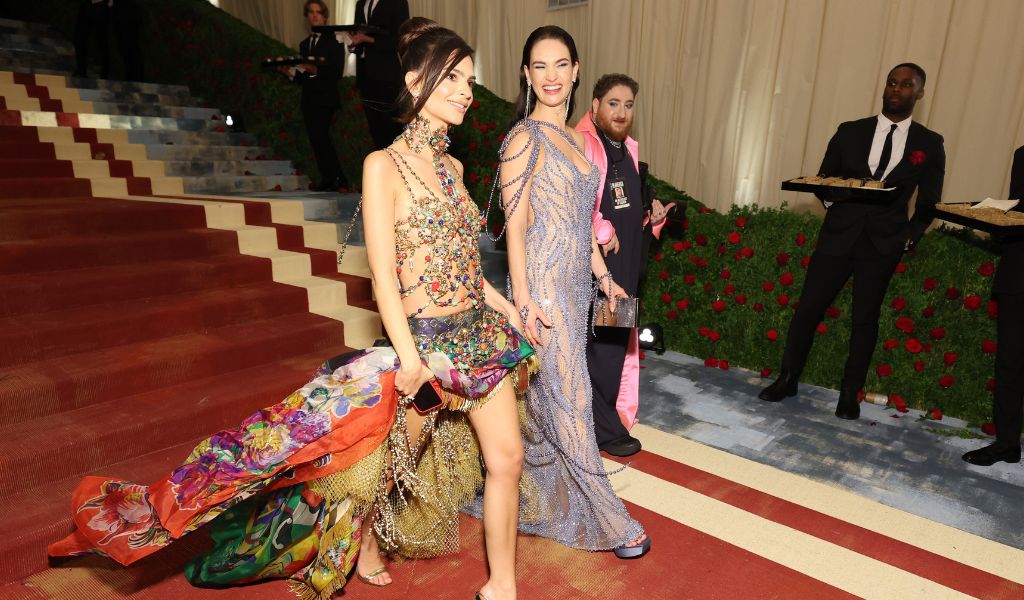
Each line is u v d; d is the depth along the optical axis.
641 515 2.92
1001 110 4.17
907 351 4.16
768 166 5.14
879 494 3.14
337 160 6.76
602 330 3.33
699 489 3.15
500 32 6.83
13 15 9.34
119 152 6.19
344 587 2.40
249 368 3.69
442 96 2.00
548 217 2.53
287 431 1.96
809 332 4.18
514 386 2.29
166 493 1.97
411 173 2.00
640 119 5.79
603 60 5.88
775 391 4.27
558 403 2.53
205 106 8.07
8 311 3.43
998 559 2.66
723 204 5.37
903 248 3.80
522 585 2.43
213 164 6.66
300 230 5.10
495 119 5.80
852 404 4.01
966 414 3.99
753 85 5.09
